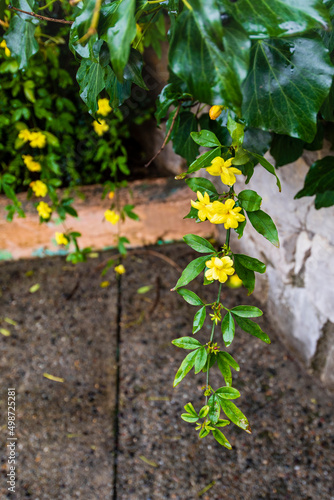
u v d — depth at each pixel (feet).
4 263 4.58
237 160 1.44
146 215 4.50
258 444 3.06
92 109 1.72
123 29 1.14
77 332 3.90
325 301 3.02
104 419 3.26
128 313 4.04
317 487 2.81
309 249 3.07
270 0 1.19
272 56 1.55
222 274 1.48
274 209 3.33
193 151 2.29
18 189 4.49
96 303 4.14
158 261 4.53
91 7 1.29
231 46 1.10
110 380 3.51
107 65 1.61
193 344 1.55
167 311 4.03
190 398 3.36
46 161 3.57
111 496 2.83
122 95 1.77
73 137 4.38
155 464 2.99
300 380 3.43
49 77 3.99
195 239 1.55
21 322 4.00
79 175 4.57
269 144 1.94
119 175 4.70
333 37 1.62
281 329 3.69
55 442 3.14
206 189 1.52
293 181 3.01
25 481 2.93
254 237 3.76
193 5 1.07
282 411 3.23
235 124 1.44
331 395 3.31
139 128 4.81
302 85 1.54
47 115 3.56
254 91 1.60
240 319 1.53
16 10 1.63
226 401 1.51
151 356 3.67
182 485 2.87
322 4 1.17
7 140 4.12
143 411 3.29
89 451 3.08
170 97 1.98
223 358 1.55
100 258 4.58
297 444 3.04
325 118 1.84
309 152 2.76
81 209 4.38
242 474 2.91
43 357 3.71
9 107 3.78
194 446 3.07
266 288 3.80
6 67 2.95
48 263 4.58
